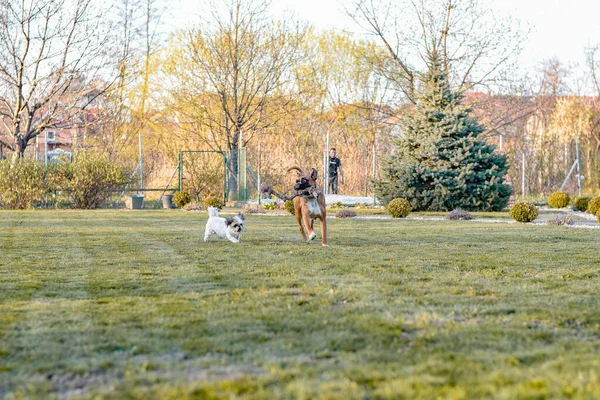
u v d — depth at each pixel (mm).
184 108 34156
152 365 3791
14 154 25031
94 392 3352
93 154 25359
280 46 33625
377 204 25500
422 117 24109
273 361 3855
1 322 4898
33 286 6488
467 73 30672
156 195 31953
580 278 7145
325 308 5383
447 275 7285
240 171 28062
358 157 31453
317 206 10656
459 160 23047
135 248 10000
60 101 29281
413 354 4000
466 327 4645
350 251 9664
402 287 6422
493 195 22906
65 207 24453
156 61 34656
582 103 37000
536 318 5020
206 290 6285
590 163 34625
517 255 9250
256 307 5430
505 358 3859
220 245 10484
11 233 12547
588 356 3906
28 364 3869
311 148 33750
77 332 4594
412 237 12141
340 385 3363
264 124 34969
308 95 36656
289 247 10172
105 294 6074
